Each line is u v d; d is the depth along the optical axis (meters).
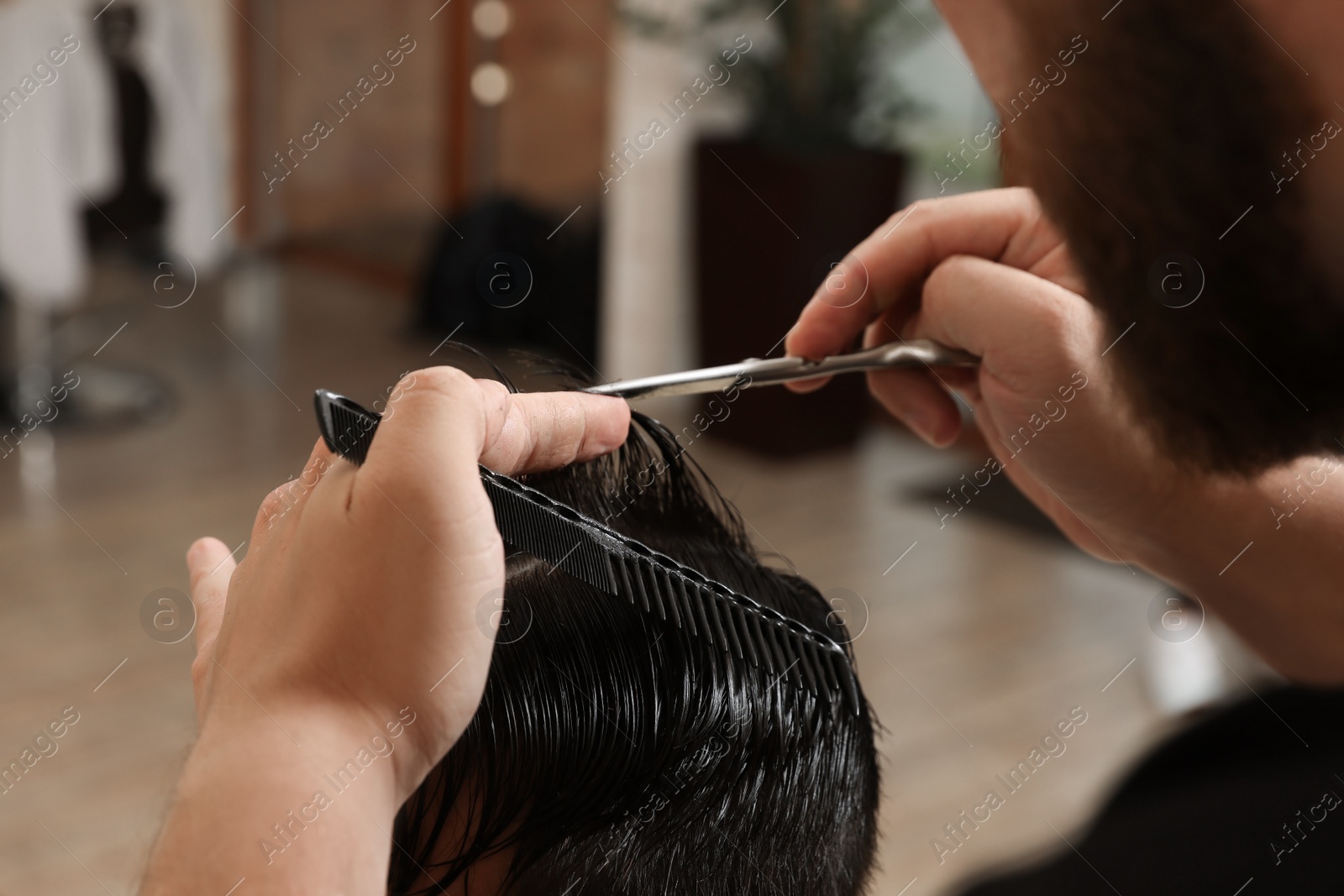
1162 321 0.23
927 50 3.27
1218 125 0.21
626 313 3.62
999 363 0.54
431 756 0.31
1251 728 0.18
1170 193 0.21
